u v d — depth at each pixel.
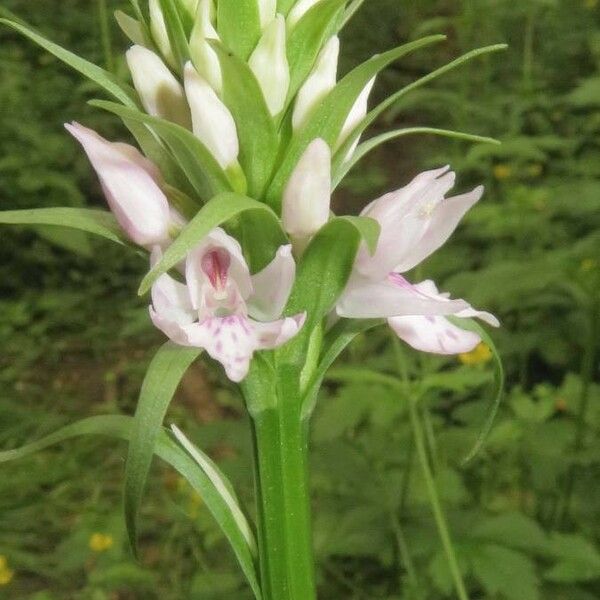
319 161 0.08
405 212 0.08
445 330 0.09
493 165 0.33
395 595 0.19
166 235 0.08
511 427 0.20
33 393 0.32
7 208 0.38
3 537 0.25
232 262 0.08
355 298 0.09
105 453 0.28
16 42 0.46
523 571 0.16
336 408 0.17
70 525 0.26
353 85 0.08
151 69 0.08
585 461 0.19
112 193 0.08
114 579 0.21
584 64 0.41
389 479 0.19
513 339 0.24
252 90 0.08
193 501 0.21
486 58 0.35
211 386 0.30
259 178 0.08
